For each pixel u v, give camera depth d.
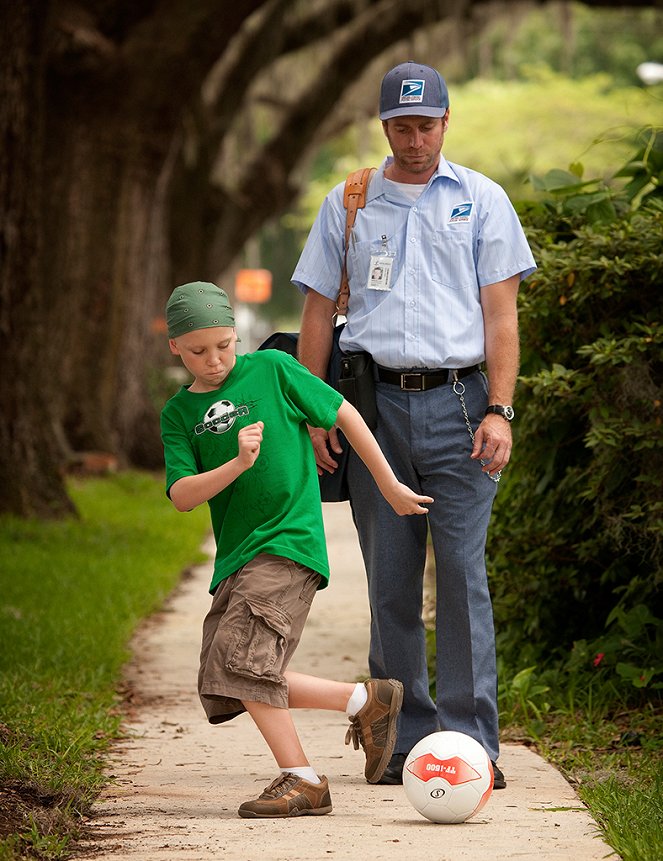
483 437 16.33
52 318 65.12
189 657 27.17
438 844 13.28
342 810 15.01
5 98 42.84
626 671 19.66
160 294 80.88
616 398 20.31
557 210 22.73
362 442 15.28
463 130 129.25
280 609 14.52
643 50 148.88
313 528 14.94
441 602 16.70
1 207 43.69
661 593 21.19
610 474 20.59
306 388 15.15
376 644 17.06
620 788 15.48
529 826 14.09
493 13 88.50
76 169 65.81
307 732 20.31
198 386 15.24
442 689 16.64
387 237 16.73
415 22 83.69
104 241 67.88
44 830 13.70
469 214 16.59
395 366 16.48
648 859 12.40
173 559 42.25
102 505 55.78
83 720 19.89
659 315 20.55
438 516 16.62
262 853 12.99
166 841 13.54
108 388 69.62
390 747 15.47
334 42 90.44
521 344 21.94
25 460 46.19
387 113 16.28
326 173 162.88
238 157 96.00
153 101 64.56
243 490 14.96
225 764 17.80
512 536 22.72
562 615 22.97
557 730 19.31
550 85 128.62
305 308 17.44
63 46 60.78
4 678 22.55
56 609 30.48
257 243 157.75
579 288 20.64
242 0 60.97
